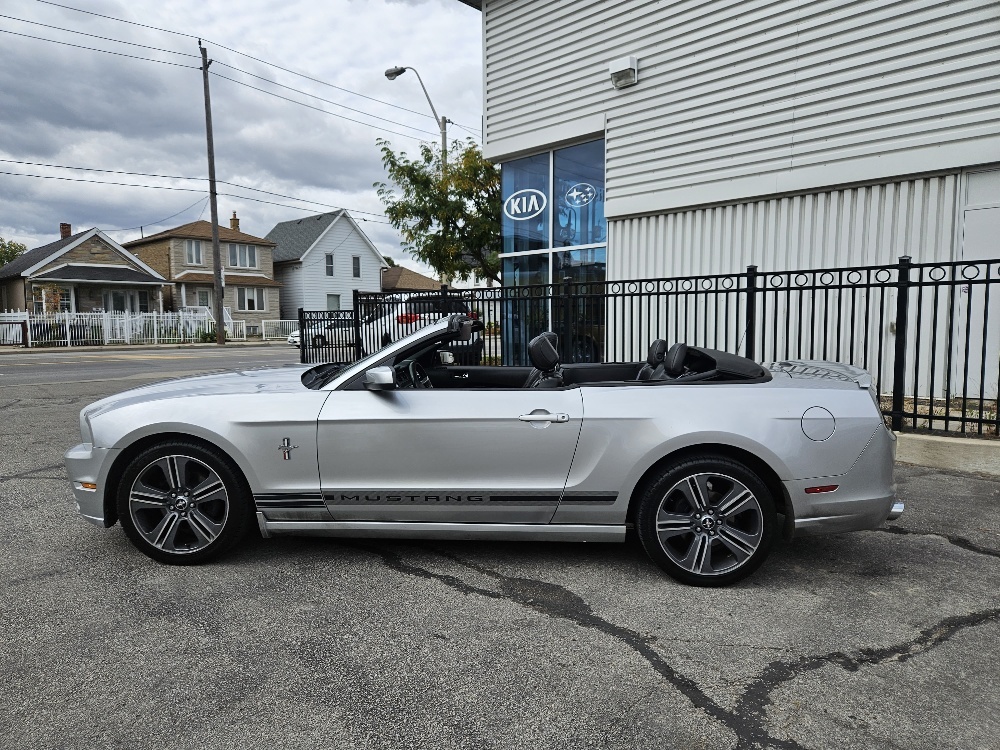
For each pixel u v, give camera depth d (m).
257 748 2.22
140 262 40.16
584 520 3.54
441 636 2.96
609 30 9.38
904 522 4.44
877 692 2.54
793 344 8.09
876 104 7.24
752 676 2.65
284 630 3.01
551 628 3.04
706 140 8.55
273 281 44.62
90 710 2.41
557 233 10.66
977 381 6.95
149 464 3.64
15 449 6.79
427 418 3.53
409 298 10.47
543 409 3.50
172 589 3.44
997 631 3.00
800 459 3.36
